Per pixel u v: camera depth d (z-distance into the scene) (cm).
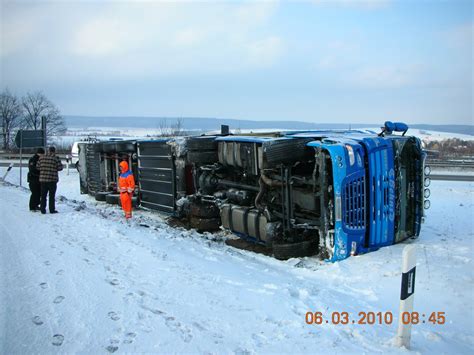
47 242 859
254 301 588
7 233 935
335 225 782
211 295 605
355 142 809
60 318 500
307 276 747
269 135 1048
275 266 832
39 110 6203
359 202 798
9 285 598
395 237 861
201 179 1207
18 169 3369
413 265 459
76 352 426
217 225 1208
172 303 566
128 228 1075
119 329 481
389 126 912
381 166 826
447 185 2017
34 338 450
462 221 1148
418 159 896
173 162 1332
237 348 450
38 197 1316
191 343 456
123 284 627
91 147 1969
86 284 614
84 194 2089
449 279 660
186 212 1262
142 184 1538
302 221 889
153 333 474
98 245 860
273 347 454
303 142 875
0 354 413
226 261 838
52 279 629
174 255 825
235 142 1041
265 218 966
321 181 806
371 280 689
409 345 462
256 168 971
